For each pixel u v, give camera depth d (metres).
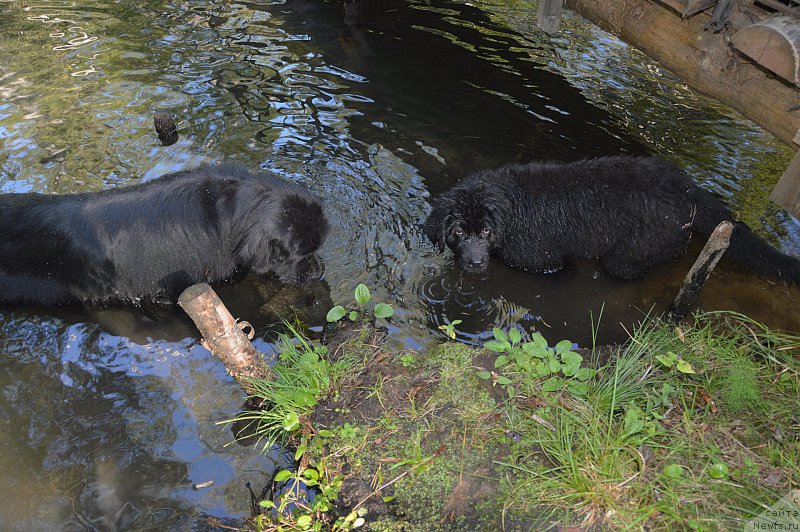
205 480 1.76
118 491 1.73
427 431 1.79
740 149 2.82
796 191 1.96
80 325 2.16
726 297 2.22
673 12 2.29
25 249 2.19
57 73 3.16
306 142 2.77
